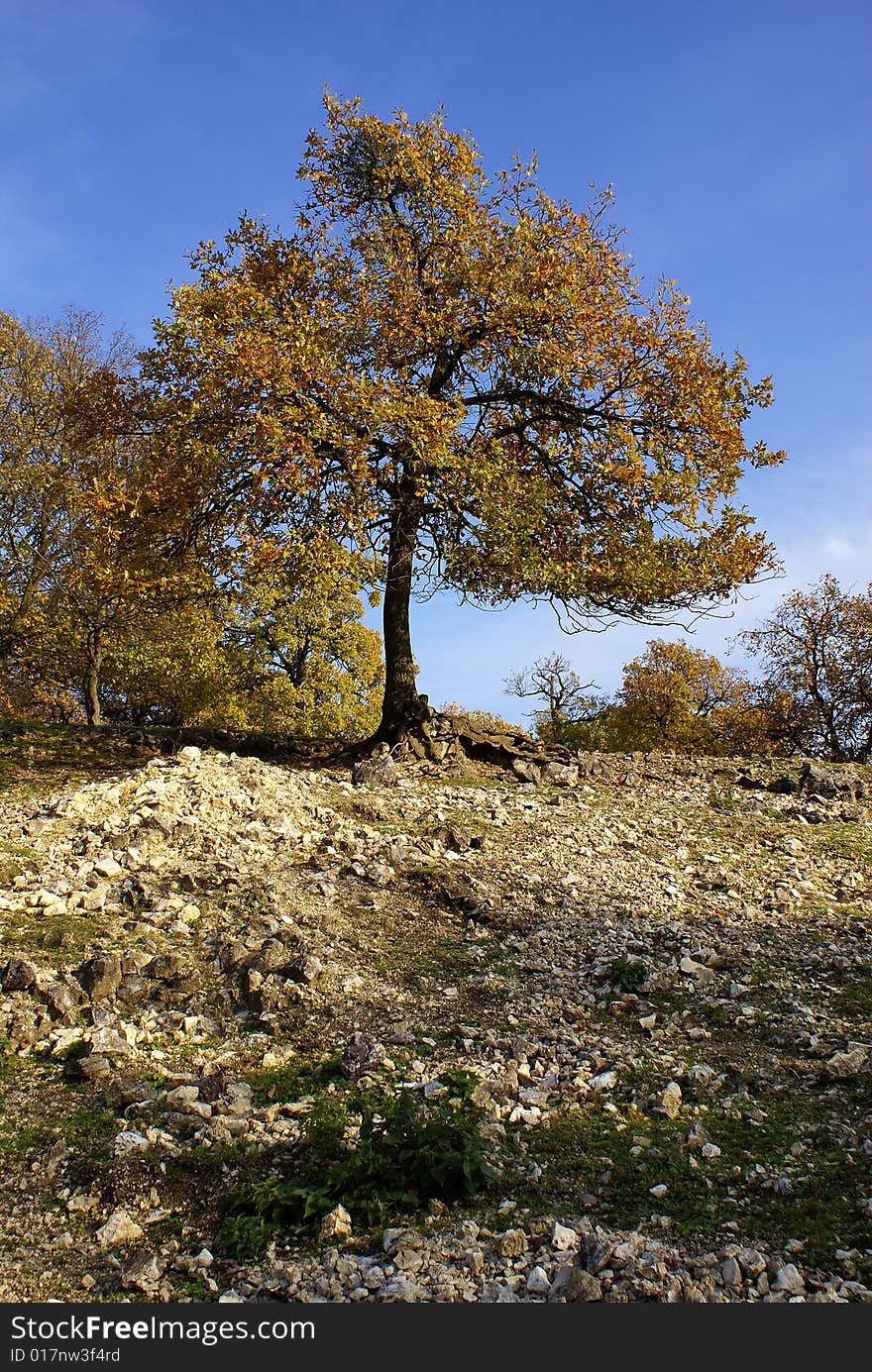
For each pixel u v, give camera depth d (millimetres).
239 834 12969
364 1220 5734
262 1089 7414
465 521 18172
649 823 16344
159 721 39719
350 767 19297
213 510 18234
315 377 16656
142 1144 6410
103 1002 8430
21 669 29422
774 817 17438
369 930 10844
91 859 11383
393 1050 8164
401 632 20234
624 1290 5008
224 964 9414
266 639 35844
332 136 20438
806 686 37688
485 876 12914
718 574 19516
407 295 18031
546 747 20516
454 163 19297
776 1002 9383
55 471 24547
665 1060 8164
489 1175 6129
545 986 9844
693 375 19391
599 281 19234
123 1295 5105
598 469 19422
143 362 18609
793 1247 5328
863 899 13141
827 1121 6941
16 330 25578
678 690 41906
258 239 20219
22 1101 6941
